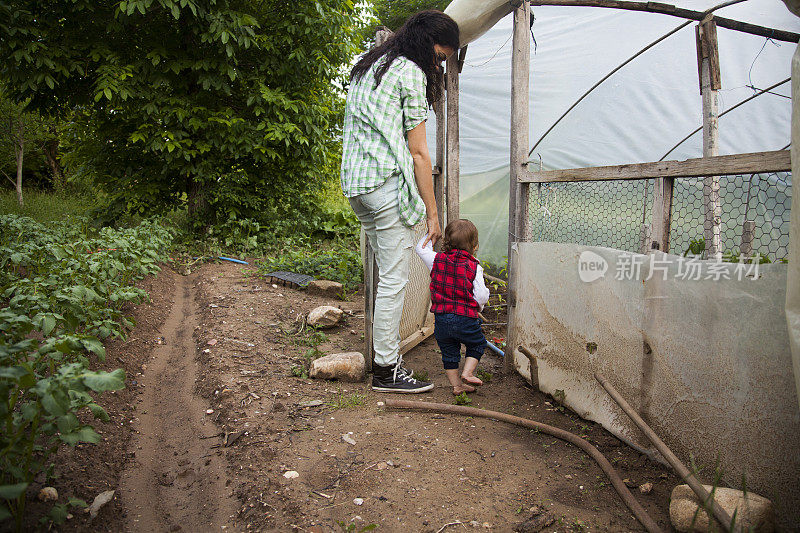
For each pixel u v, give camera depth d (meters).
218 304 5.07
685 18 4.80
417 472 2.32
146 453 2.64
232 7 8.15
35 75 6.74
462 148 7.41
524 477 2.30
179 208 8.62
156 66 7.67
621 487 2.17
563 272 3.00
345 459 2.41
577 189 3.25
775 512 1.86
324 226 9.18
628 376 2.55
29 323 2.03
